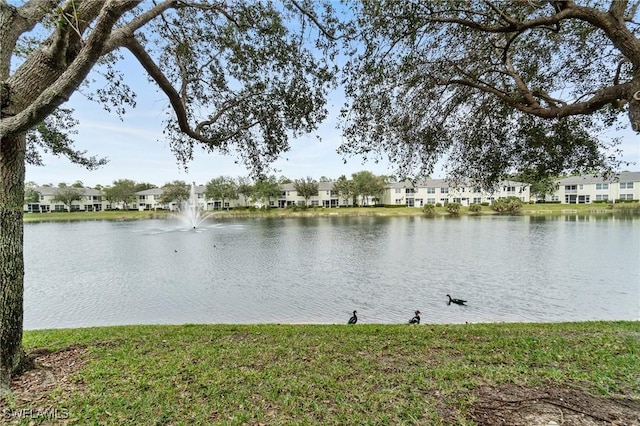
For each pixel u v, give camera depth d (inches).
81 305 376.8
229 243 886.4
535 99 171.9
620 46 123.1
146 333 203.3
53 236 1101.7
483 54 188.4
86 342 183.6
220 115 219.3
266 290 433.7
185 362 154.1
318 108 210.4
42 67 127.4
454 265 581.3
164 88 179.2
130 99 209.8
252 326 226.2
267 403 119.2
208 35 204.2
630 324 218.5
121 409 114.8
